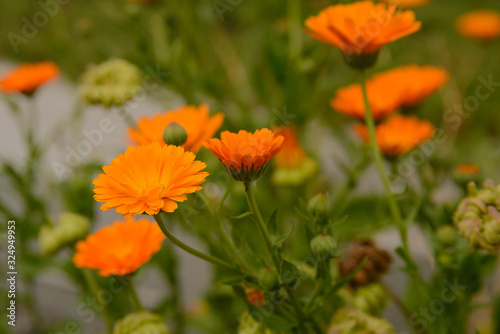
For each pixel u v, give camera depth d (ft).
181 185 2.60
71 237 3.25
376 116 3.16
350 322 2.79
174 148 2.65
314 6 3.85
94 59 4.09
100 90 3.33
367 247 3.02
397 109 3.29
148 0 3.76
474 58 6.20
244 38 4.62
